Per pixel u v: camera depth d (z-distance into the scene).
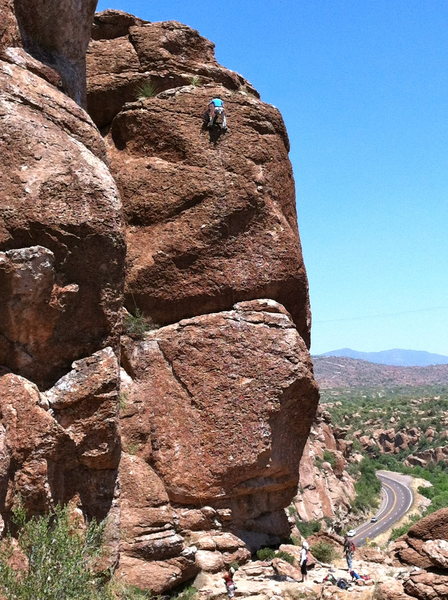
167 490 19.53
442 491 89.56
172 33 23.55
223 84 23.80
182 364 20.38
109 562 14.71
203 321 20.73
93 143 16.08
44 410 14.10
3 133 14.61
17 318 14.15
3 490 12.98
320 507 59.09
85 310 14.89
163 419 19.89
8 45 16.20
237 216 21.34
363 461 91.50
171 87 23.16
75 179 14.84
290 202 22.78
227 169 21.56
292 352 20.70
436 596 17.97
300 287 22.14
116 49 23.52
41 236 14.36
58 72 17.58
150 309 21.06
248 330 20.73
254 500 20.88
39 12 17.23
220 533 19.77
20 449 13.58
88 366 14.86
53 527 14.00
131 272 21.09
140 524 17.50
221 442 19.95
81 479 14.78
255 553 20.52
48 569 12.27
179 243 21.11
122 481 18.02
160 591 16.94
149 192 21.47
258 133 22.14
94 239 14.80
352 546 19.73
